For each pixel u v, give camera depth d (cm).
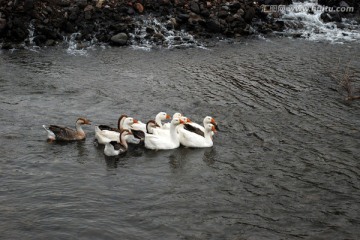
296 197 1623
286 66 2931
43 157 1858
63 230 1423
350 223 1489
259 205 1577
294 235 1431
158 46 3288
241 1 3731
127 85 2627
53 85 2598
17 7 3284
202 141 1966
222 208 1557
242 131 2106
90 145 1966
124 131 1917
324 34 3597
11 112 2245
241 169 1802
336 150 1939
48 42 3222
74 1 3478
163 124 2175
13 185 1659
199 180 1723
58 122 2158
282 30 3641
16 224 1445
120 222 1470
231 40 3438
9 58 2989
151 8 3562
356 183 1709
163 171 1781
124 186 1672
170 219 1493
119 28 3325
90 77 2731
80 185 1670
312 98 2459
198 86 2623
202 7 3572
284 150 1941
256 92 2539
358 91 2534
